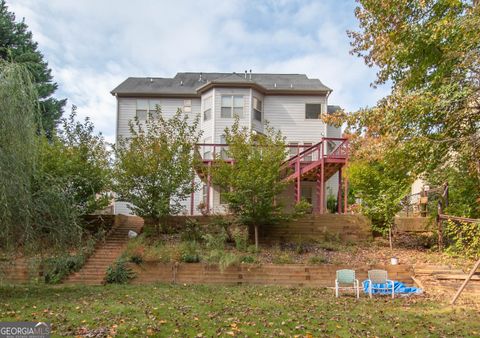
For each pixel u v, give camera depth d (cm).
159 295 843
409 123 945
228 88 2058
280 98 2158
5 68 738
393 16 949
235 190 1321
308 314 678
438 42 876
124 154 1363
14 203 712
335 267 1070
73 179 1155
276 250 1252
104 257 1137
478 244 1108
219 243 1210
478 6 820
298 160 1700
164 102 2192
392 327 600
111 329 542
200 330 558
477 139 927
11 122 714
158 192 1352
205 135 2089
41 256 805
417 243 1377
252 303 769
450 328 600
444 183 1320
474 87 870
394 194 1337
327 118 1123
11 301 748
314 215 1459
